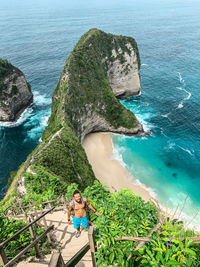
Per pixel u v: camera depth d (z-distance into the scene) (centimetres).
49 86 9700
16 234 690
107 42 7731
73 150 4231
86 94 5969
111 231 625
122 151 5572
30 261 850
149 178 4706
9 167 5450
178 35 18988
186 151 5528
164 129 6444
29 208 1494
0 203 2489
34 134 6594
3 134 6594
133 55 8088
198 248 572
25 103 7981
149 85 9350
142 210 746
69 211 889
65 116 5000
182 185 4516
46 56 14112
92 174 4462
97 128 6425
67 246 992
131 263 527
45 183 2492
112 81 8169
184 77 9981
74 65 6062
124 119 6222
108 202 883
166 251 483
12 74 7275
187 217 3756
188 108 7438
